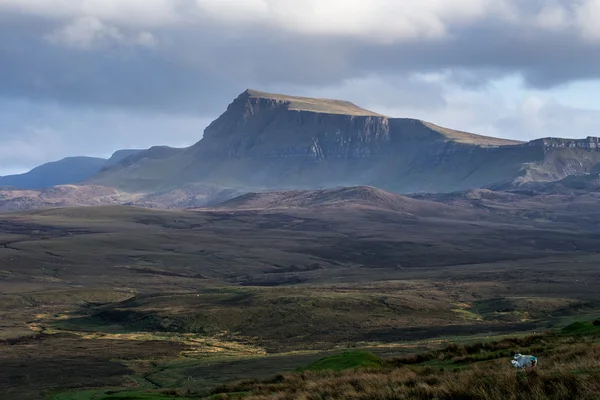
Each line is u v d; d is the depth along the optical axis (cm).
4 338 13762
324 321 14488
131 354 11519
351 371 4784
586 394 2759
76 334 14550
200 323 14962
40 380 8925
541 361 3922
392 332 12988
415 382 3559
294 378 4981
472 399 3003
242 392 4594
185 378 8444
